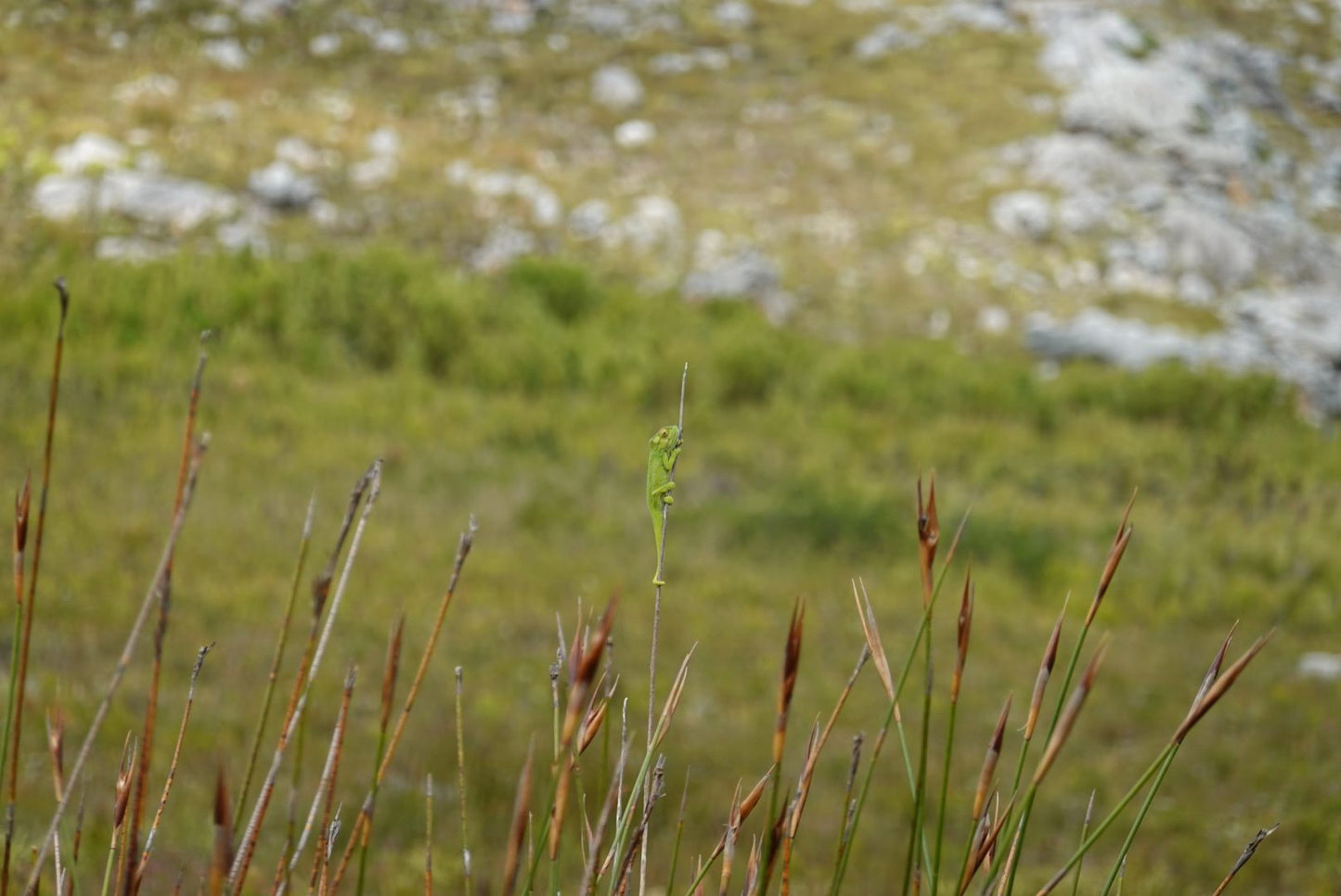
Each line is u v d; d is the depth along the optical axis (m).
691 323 19.80
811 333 21.14
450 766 6.04
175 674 6.90
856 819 0.96
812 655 9.41
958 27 31.91
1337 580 12.68
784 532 12.52
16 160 19.34
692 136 26.34
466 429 14.88
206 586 8.68
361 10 28.70
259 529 10.38
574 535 11.90
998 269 23.33
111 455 11.60
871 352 19.81
